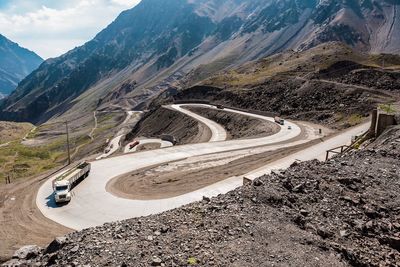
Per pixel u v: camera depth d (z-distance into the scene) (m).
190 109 132.75
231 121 104.31
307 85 106.88
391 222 16.25
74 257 12.41
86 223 32.16
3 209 35.97
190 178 42.59
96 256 12.28
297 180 19.17
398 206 17.50
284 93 111.50
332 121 85.44
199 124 108.75
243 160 50.88
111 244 13.16
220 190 36.25
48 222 32.56
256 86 125.38
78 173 43.34
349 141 54.81
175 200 35.31
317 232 14.62
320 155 47.00
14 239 28.92
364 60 131.38
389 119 38.91
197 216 15.64
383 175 20.95
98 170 49.38
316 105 97.69
